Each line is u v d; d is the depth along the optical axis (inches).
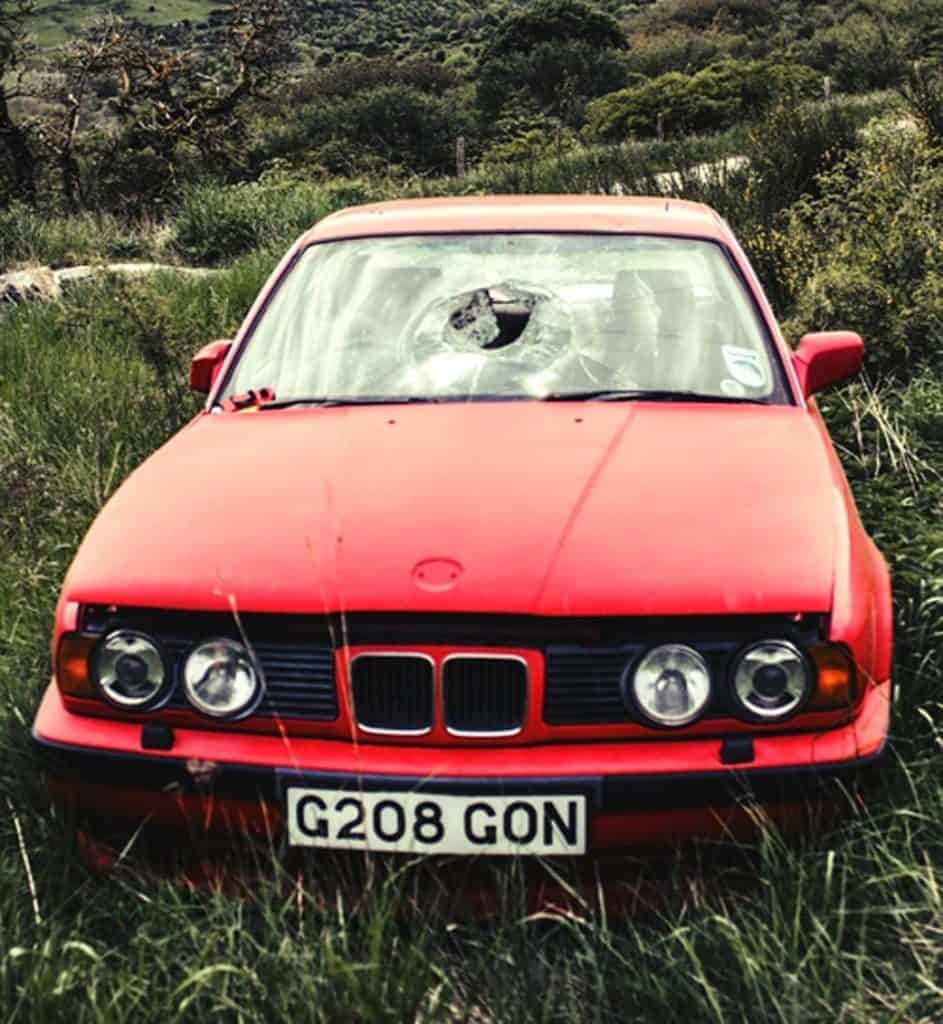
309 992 95.3
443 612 103.7
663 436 129.5
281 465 126.0
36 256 564.1
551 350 144.4
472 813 102.7
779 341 147.9
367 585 105.9
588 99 1705.2
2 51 935.0
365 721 105.5
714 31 2472.9
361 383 143.8
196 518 117.8
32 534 190.9
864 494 177.6
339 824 104.0
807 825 104.8
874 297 245.9
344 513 115.4
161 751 106.7
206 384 159.3
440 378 142.5
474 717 104.7
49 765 110.8
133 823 109.4
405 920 105.7
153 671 108.0
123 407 246.7
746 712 104.0
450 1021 99.0
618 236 159.8
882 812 113.0
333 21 5009.8
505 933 103.5
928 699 133.1
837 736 105.2
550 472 121.0
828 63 1555.1
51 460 226.5
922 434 209.3
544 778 102.2
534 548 108.8
